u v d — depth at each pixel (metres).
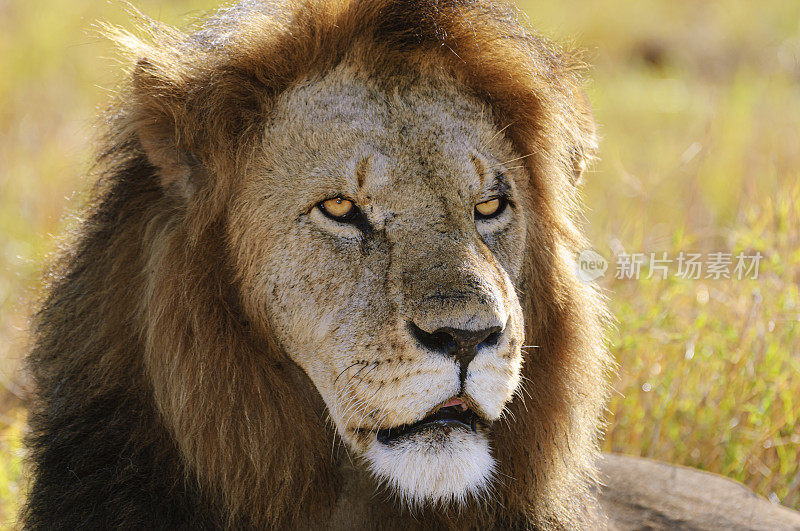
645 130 22.22
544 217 6.96
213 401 6.31
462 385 5.79
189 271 6.33
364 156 6.17
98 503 6.38
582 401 7.00
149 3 21.75
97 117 7.43
